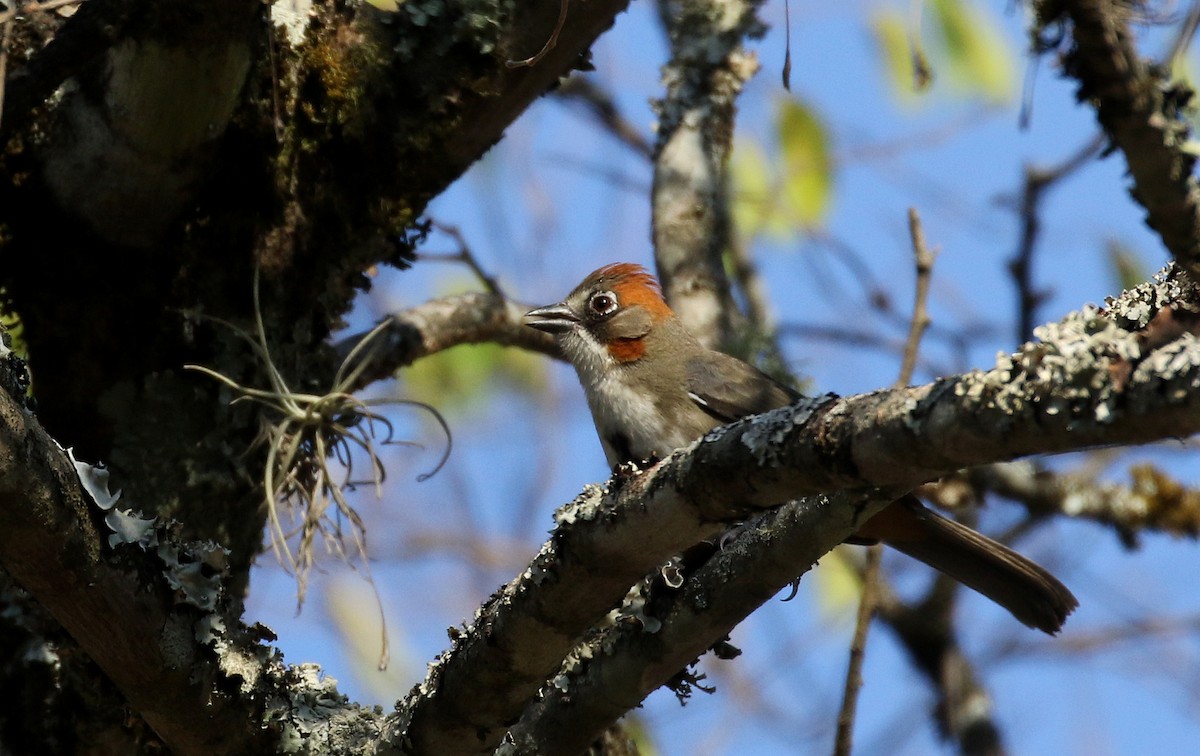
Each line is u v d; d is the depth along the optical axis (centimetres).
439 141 881
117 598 640
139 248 831
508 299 1223
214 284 847
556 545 635
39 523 601
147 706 682
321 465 834
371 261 910
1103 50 502
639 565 622
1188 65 765
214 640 672
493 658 671
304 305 884
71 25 715
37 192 816
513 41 873
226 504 845
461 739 703
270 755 712
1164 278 564
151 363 836
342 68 859
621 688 750
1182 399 430
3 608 775
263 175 845
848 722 942
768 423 559
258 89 837
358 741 724
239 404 848
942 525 1006
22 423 591
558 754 765
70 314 828
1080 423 453
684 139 1241
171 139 785
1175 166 515
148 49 748
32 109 777
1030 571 1016
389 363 1098
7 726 767
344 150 870
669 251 1223
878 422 514
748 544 703
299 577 815
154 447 830
